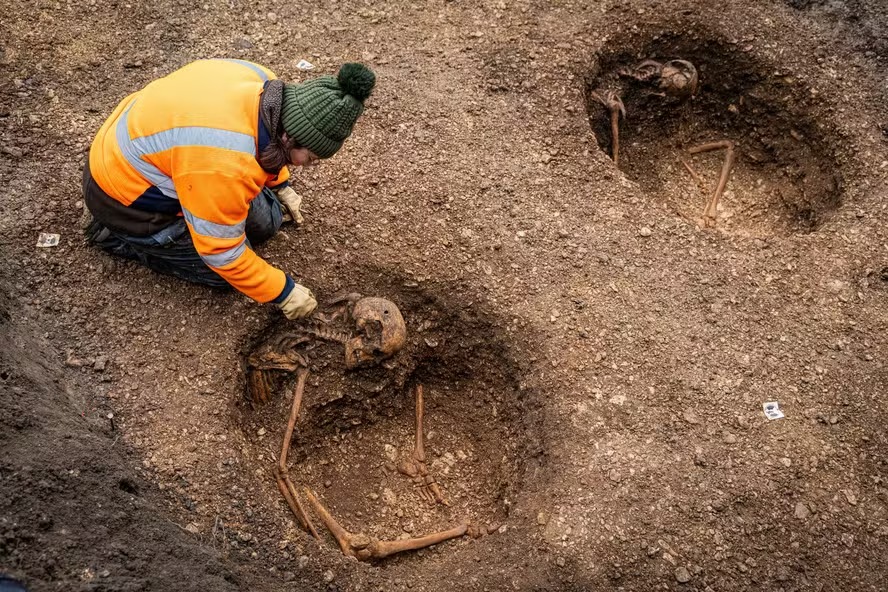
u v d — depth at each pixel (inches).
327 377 132.6
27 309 123.1
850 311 142.7
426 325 139.3
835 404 131.4
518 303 137.6
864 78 178.5
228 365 124.1
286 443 124.6
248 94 101.4
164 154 101.9
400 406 140.6
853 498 122.8
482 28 176.7
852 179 165.6
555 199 151.9
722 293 142.9
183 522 109.0
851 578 116.5
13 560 86.8
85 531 94.7
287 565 110.9
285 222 137.6
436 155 153.3
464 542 125.0
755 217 179.6
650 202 155.5
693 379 131.8
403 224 143.3
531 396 131.2
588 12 181.3
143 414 117.6
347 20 174.7
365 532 126.8
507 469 131.7
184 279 128.3
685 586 113.9
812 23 186.4
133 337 123.8
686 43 183.5
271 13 172.7
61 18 161.8
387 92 161.0
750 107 184.2
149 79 155.4
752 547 117.4
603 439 125.0
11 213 131.2
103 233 122.7
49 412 107.1
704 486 121.3
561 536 116.3
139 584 91.4
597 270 142.9
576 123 163.6
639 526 117.5
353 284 136.7
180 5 170.1
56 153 139.9
